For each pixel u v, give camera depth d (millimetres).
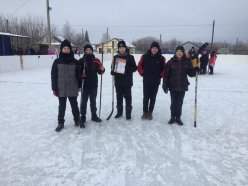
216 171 3287
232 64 24312
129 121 5258
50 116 5617
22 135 4484
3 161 3539
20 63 15477
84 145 4059
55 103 6820
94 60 4852
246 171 3299
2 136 4438
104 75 14156
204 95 8016
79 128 4828
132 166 3400
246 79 12203
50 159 3600
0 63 13812
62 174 3211
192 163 3490
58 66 4516
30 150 3883
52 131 4680
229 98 7586
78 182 3039
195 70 4824
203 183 3018
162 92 8500
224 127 4949
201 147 4004
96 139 4301
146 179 3096
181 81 4785
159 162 3512
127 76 5121
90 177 3141
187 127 4918
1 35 18391
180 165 3432
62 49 4516
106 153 3779
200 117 5586
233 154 3777
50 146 4023
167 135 4492
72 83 4598
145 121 5262
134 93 8305
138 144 4102
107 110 6062
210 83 10797
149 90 5188
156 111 6055
